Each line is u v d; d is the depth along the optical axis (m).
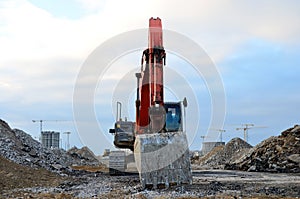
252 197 14.42
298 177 24.16
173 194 15.48
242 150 44.56
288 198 14.22
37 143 36.44
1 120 35.31
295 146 34.09
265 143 35.69
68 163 38.62
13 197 16.62
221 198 14.34
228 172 30.20
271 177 24.22
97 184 21.08
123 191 17.22
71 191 18.33
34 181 22.38
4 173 22.47
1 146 29.16
